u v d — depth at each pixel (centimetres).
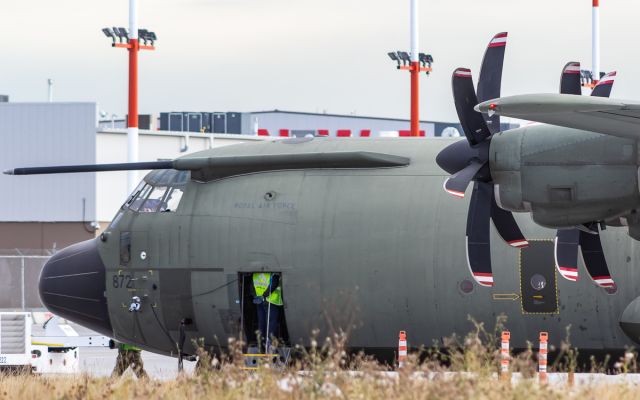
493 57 7919
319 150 9425
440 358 9012
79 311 10069
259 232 9288
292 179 9350
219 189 9506
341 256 9094
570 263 7844
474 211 7838
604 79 7819
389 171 9194
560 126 7044
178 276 9538
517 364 6862
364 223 9069
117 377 9462
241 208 9369
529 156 7456
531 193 7469
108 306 9894
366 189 9156
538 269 8825
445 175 9069
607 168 7294
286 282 9212
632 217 7456
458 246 8875
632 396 6694
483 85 7906
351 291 9081
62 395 7219
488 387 6181
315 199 9219
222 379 6731
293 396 6331
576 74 7644
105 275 9888
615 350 8812
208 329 9512
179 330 9638
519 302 8838
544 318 8831
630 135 6956
